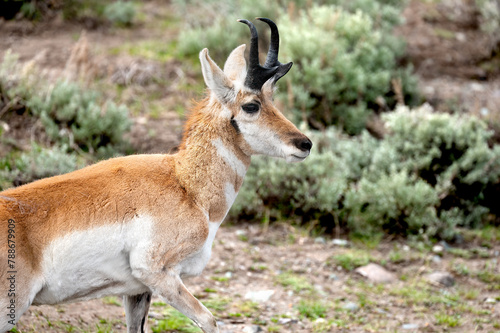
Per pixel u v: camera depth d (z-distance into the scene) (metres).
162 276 10.47
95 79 24.64
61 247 9.93
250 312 14.87
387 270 17.92
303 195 20.11
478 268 18.36
